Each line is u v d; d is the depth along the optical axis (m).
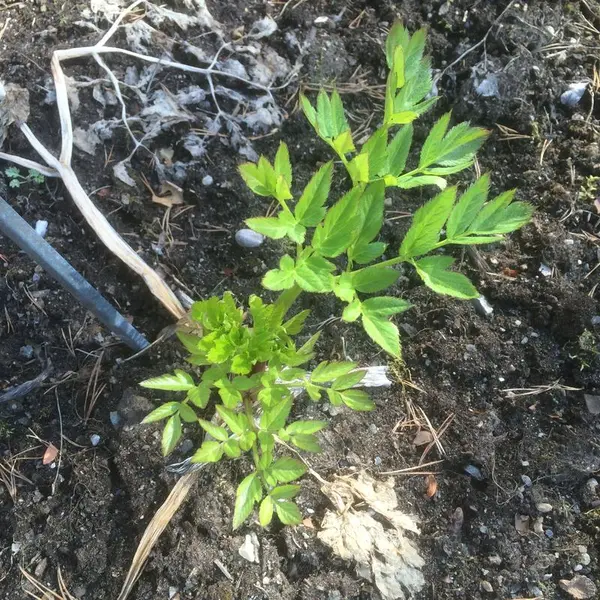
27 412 0.57
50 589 0.53
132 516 0.55
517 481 0.57
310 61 0.67
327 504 0.55
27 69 0.62
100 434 0.57
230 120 0.63
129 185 0.61
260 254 0.62
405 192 0.65
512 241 0.64
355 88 0.67
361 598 0.53
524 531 0.56
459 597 0.54
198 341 0.50
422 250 0.45
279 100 0.66
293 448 0.57
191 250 0.61
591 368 0.60
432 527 0.56
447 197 0.43
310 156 0.65
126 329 0.56
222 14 0.67
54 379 0.58
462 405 0.59
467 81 0.67
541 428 0.59
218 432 0.50
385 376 0.59
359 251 0.46
